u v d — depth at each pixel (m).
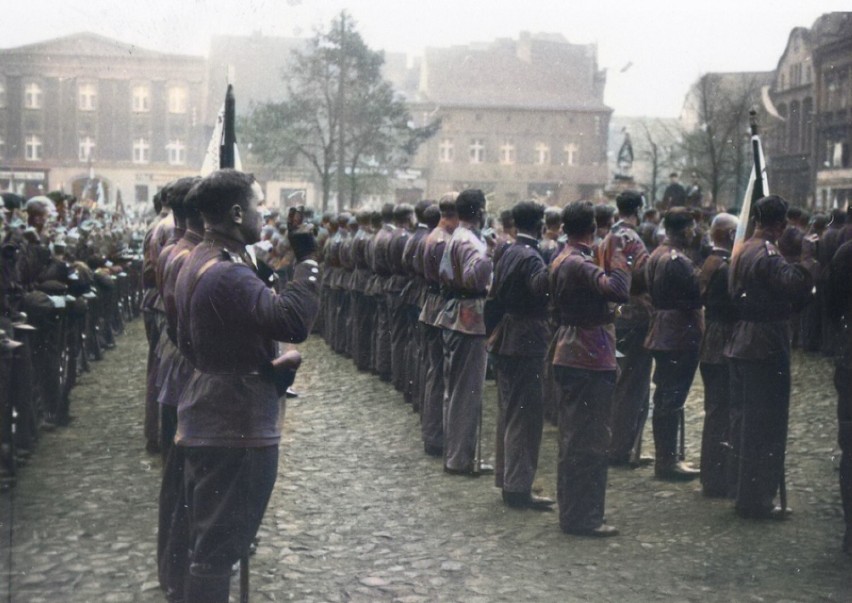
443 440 7.74
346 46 36.50
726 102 27.88
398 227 10.34
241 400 3.83
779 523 5.88
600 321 5.71
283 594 4.70
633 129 33.78
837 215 5.70
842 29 18.12
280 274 15.56
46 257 8.26
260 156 37.19
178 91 54.72
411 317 9.57
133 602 4.54
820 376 10.57
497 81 51.28
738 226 6.14
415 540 5.58
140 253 19.38
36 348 8.17
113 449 7.69
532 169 50.62
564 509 5.72
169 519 4.48
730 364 6.12
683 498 6.48
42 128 53.31
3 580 4.72
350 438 8.35
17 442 7.03
